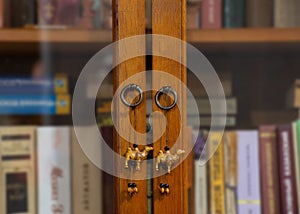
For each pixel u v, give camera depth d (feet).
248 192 3.30
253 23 3.24
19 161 3.29
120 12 2.73
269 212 3.31
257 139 3.30
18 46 3.30
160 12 2.73
